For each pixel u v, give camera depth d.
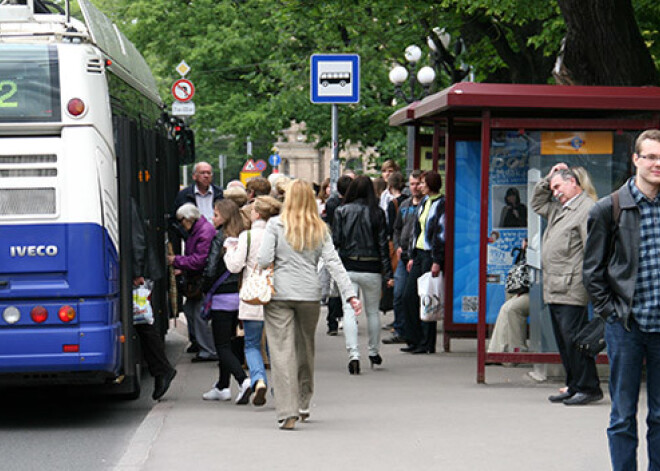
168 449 9.60
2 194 10.63
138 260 11.34
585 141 13.28
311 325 10.71
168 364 12.28
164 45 46.78
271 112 41.34
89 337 10.65
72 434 10.91
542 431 10.28
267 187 15.61
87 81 10.75
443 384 13.37
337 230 14.59
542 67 26.23
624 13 16.67
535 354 13.21
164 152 15.80
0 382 10.74
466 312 16.33
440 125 18.17
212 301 12.27
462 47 27.56
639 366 7.57
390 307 19.92
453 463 8.96
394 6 26.55
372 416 11.18
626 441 7.62
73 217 10.65
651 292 7.45
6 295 10.59
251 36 45.12
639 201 7.45
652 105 12.73
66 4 10.92
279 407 10.51
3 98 10.65
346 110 38.62
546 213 11.88
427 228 16.09
